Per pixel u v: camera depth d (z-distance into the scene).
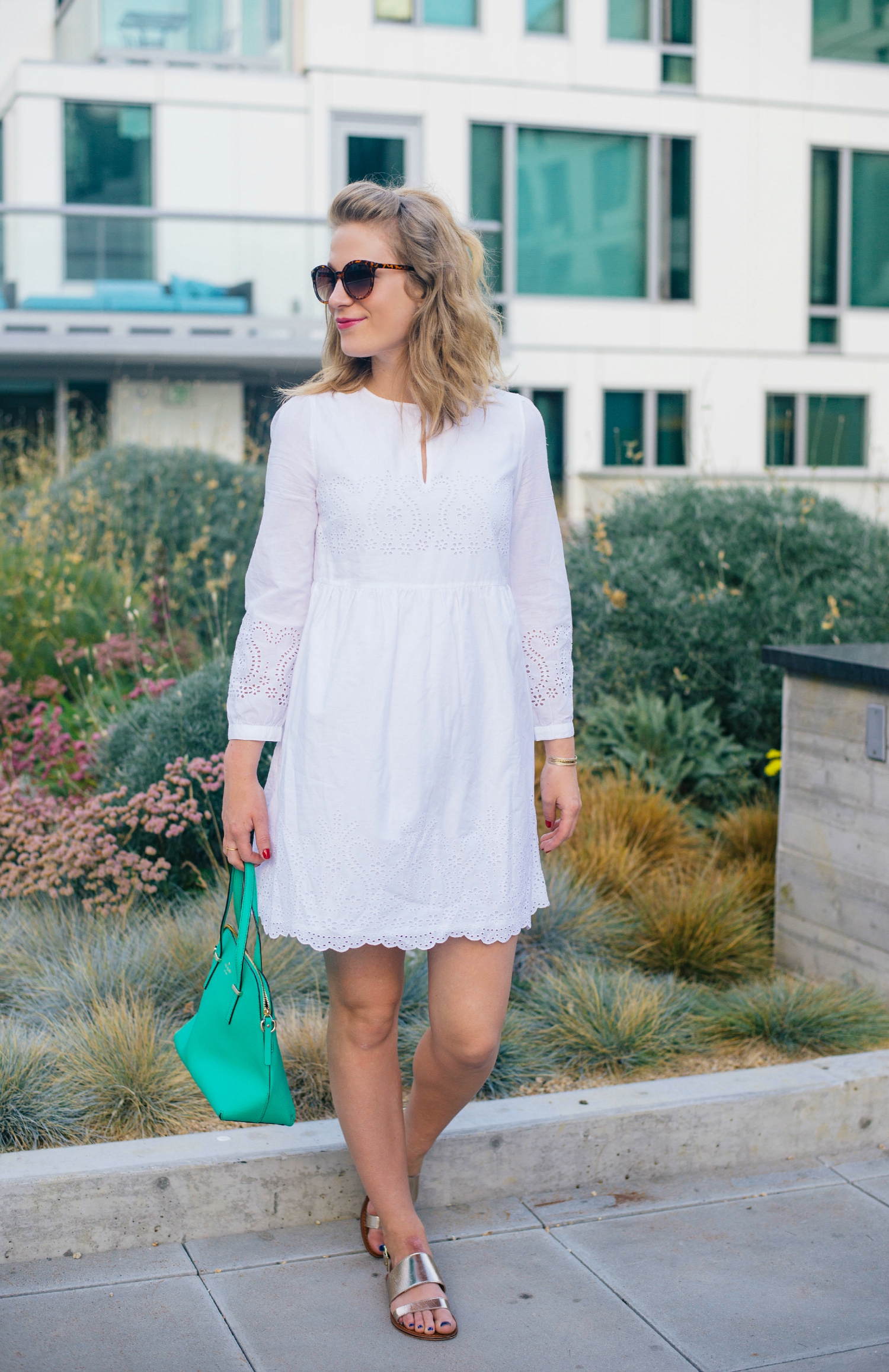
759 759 5.01
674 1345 2.02
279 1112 2.06
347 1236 2.33
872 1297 2.16
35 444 13.29
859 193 15.81
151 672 5.36
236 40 14.02
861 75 15.64
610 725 4.94
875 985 3.31
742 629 5.28
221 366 13.96
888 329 16.03
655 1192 2.53
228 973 2.07
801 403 15.76
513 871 2.02
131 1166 2.25
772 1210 2.46
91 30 13.74
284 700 2.03
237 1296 2.13
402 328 1.96
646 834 4.29
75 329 12.77
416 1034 3.00
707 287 15.34
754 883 4.01
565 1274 2.22
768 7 15.20
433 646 1.94
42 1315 2.06
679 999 3.27
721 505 5.98
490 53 14.48
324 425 1.97
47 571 6.04
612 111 14.88
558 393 15.09
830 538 5.75
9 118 13.98
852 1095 2.72
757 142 15.33
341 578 1.97
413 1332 2.01
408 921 1.95
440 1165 2.43
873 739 3.27
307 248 13.15
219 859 4.00
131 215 12.71
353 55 14.07
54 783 4.58
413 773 1.93
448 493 1.95
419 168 14.45
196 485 7.41
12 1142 2.52
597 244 15.02
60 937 3.42
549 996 3.20
